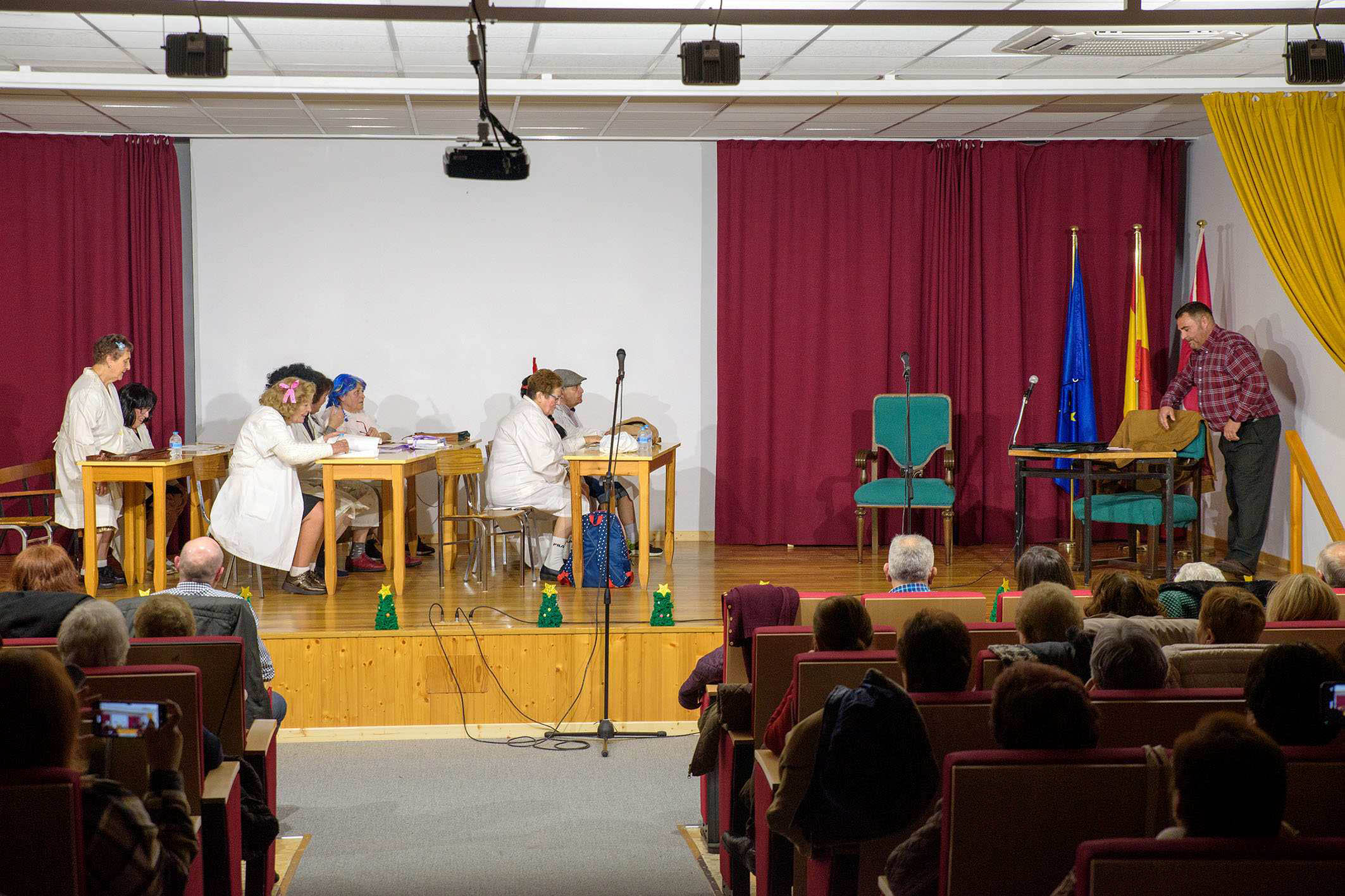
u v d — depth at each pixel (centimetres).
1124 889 140
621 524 688
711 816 374
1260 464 612
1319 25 498
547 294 782
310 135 749
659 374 791
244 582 635
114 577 624
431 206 771
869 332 773
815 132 737
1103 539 786
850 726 216
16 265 725
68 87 561
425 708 511
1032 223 775
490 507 639
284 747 496
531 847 380
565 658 514
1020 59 577
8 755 171
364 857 371
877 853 232
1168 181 767
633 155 778
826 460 778
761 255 764
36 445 734
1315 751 173
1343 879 139
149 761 223
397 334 774
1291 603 319
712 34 497
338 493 643
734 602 342
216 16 463
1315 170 556
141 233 729
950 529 692
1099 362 780
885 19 474
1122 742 217
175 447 617
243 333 764
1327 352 600
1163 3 491
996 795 177
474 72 600
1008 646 254
